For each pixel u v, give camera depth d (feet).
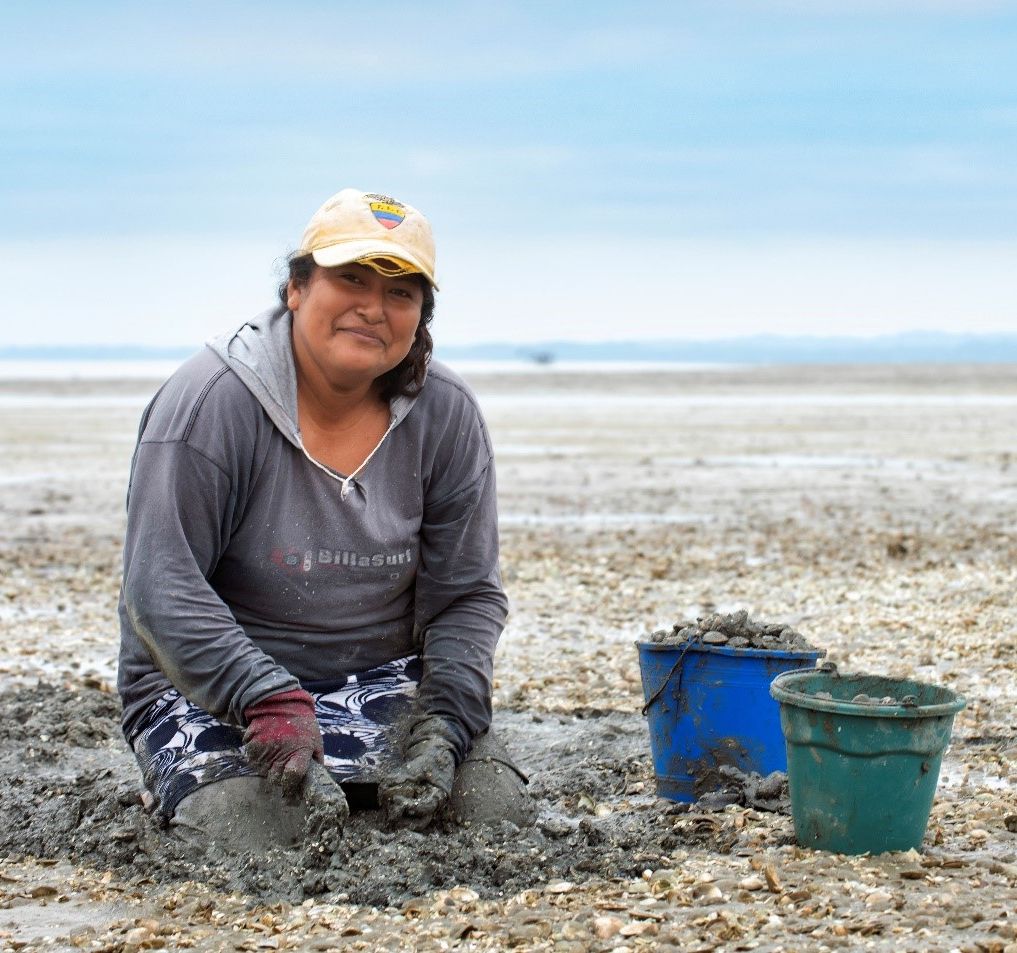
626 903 13.71
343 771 15.89
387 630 16.99
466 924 13.14
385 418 16.33
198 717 16.11
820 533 47.29
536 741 21.38
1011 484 65.10
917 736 14.55
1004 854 15.12
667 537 46.52
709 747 17.37
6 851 16.40
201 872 14.87
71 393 194.80
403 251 15.06
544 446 91.15
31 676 26.45
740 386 231.71
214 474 15.39
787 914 13.28
